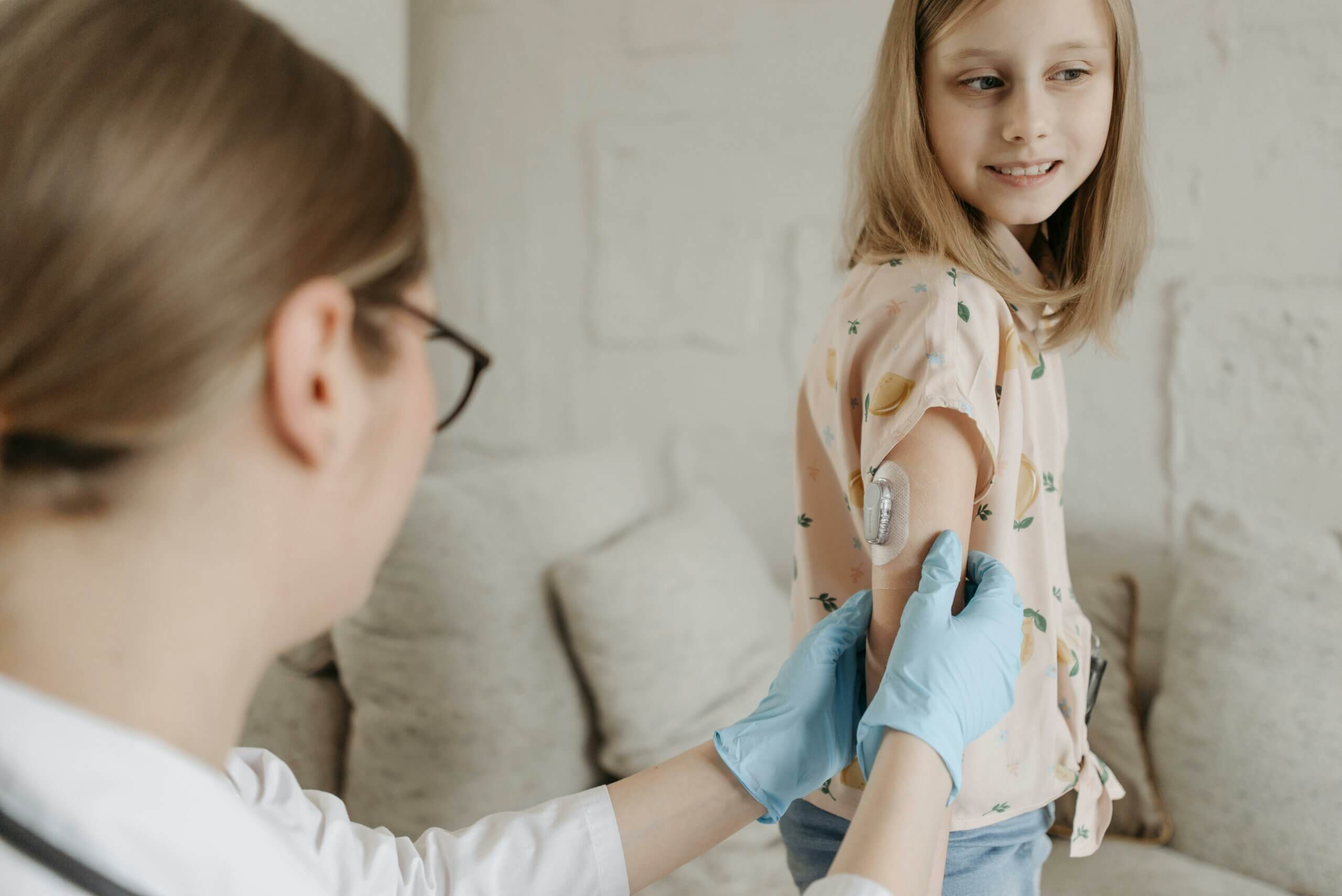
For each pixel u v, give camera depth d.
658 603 1.51
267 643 0.44
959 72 0.76
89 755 0.37
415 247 0.45
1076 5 0.73
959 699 0.61
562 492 1.65
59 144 0.36
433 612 1.38
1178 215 1.63
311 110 0.40
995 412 0.71
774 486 1.94
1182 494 1.67
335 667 1.50
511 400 2.10
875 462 0.70
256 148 0.38
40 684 0.38
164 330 0.36
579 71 1.98
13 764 0.36
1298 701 1.42
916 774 0.58
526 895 0.66
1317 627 1.45
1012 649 0.66
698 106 1.92
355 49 1.65
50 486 0.38
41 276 0.35
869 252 0.85
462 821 1.34
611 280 2.01
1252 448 1.63
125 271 0.36
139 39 0.38
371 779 1.37
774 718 0.70
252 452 0.40
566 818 0.69
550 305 2.06
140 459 0.38
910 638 0.63
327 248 0.40
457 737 1.35
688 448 1.99
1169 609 1.67
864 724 0.62
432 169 2.11
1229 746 1.44
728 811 0.69
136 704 0.40
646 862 0.68
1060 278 0.89
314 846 0.60
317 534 0.43
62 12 0.38
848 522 0.86
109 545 0.39
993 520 0.76
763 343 1.92
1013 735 0.78
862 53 1.81
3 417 0.37
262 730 1.46
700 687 1.50
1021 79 0.74
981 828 0.78
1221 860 1.42
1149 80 1.63
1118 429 1.70
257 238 0.38
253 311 0.38
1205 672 1.49
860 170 0.93
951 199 0.79
